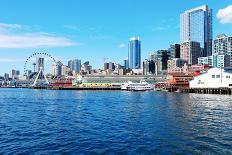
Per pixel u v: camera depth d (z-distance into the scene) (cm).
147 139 4591
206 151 3856
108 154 3753
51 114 8344
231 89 19100
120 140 4541
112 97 17150
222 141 4419
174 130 5384
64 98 16338
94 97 17250
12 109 9962
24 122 6706
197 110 8925
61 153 3806
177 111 8700
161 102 12612
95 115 7969
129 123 6338
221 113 8050
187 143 4300
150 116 7544
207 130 5362
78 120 6956
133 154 3744
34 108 10294
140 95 19675
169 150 3916
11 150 3966
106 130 5475
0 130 5588
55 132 5316
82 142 4428
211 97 16350
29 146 4191
